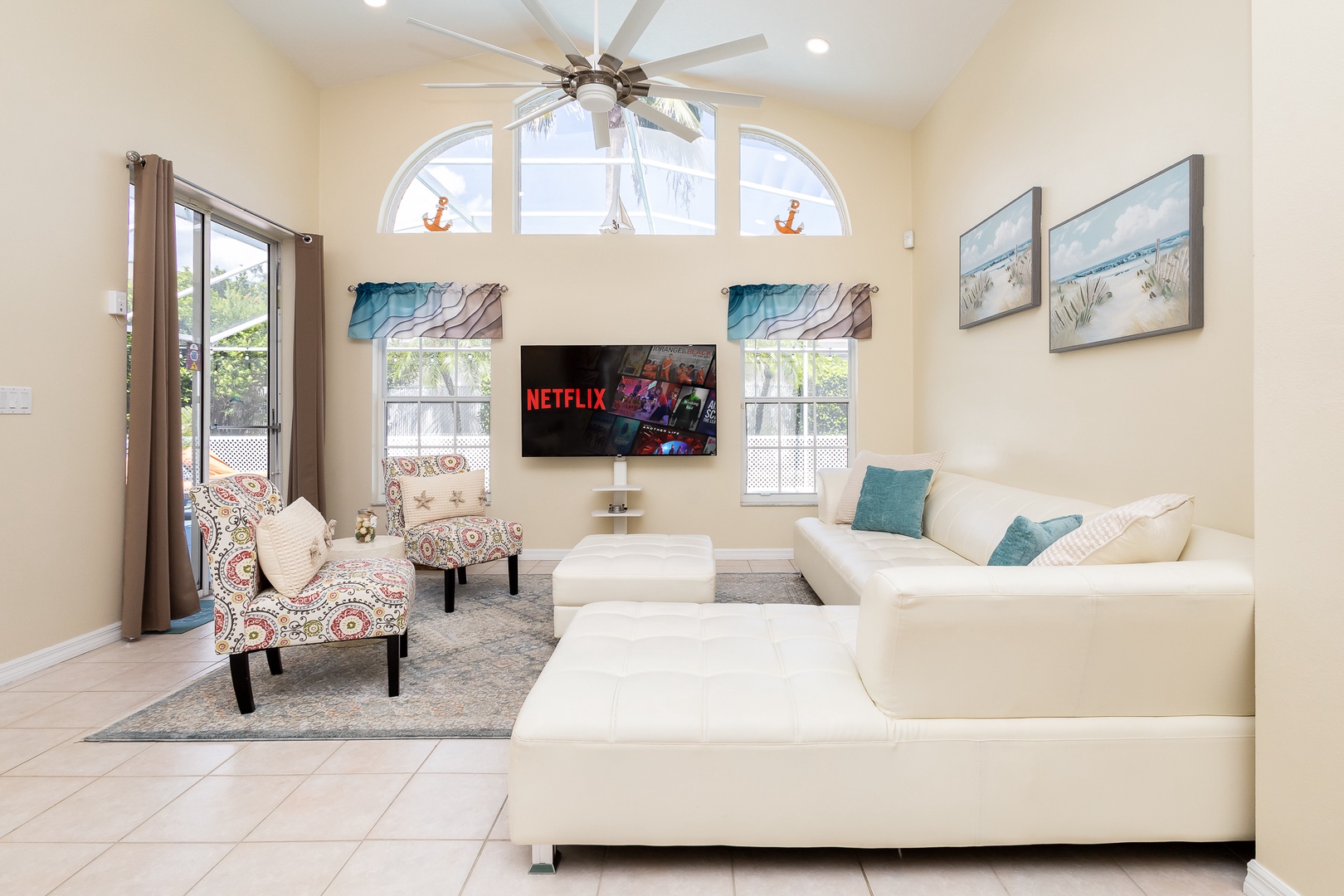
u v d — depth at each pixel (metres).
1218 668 1.47
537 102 5.03
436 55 4.81
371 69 4.82
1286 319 1.34
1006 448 3.48
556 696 1.56
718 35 4.18
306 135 4.75
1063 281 2.87
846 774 1.47
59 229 2.83
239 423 4.24
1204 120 2.12
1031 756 1.48
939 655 1.47
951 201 4.22
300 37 4.33
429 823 1.70
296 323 4.56
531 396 4.88
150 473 3.18
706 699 1.54
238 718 2.29
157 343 3.21
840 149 5.00
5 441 2.62
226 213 3.94
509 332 4.97
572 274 4.97
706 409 4.90
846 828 1.48
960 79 4.06
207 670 2.77
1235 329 2.01
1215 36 2.06
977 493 3.30
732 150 5.00
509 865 1.54
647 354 4.89
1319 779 1.26
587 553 3.18
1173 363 2.27
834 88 4.64
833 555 3.24
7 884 1.46
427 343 5.05
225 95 3.88
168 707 2.39
